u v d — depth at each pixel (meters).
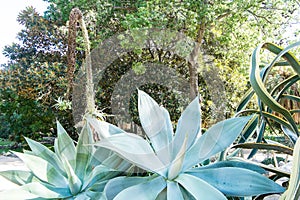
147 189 0.51
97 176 0.57
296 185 0.41
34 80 6.43
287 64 0.74
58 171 0.61
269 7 5.79
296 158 0.44
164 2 4.68
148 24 4.42
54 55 6.98
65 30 6.17
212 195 0.49
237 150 0.82
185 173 0.55
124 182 0.54
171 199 0.49
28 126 6.83
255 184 0.52
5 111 6.98
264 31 5.95
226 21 5.18
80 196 0.54
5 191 0.52
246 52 5.29
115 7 5.28
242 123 0.58
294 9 5.96
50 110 6.27
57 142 0.66
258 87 0.59
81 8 5.32
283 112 0.61
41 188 0.54
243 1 5.11
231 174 0.54
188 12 4.52
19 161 5.34
